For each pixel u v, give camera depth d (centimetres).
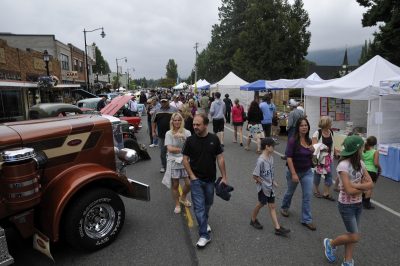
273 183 494
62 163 455
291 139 518
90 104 1520
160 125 832
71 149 464
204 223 463
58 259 441
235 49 5181
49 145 439
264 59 3500
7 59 2038
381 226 521
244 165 944
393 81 833
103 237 459
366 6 2247
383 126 902
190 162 468
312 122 1242
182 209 605
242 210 596
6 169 369
